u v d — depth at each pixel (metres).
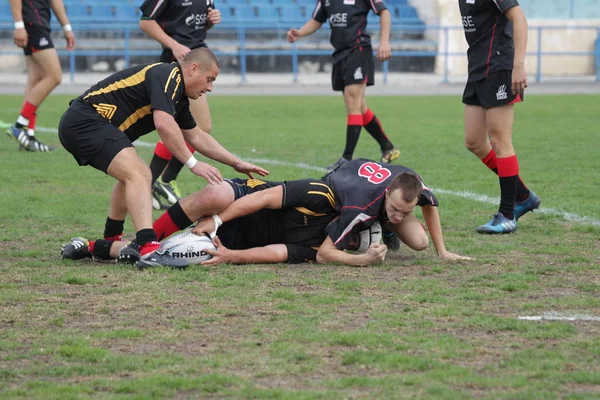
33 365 12.13
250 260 18.59
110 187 29.81
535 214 25.11
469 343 13.05
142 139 48.66
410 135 49.00
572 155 38.94
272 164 36.03
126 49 91.75
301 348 12.80
